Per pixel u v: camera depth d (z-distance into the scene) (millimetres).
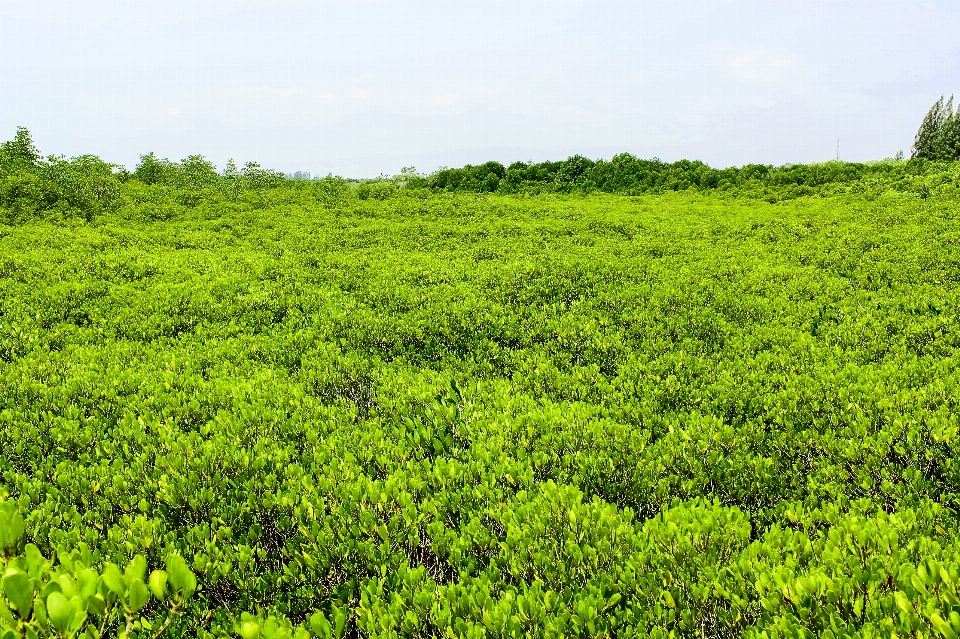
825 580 2570
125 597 2107
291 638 2355
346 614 2945
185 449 4285
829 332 7383
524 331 7922
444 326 8148
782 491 4113
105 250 13398
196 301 9273
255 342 7410
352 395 6027
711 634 2760
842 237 15250
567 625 2619
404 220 21016
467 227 18719
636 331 7836
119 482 3873
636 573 2967
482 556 3418
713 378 6023
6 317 8211
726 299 9289
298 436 4828
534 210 23469
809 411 5102
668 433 4758
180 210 20875
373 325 8094
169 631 2803
